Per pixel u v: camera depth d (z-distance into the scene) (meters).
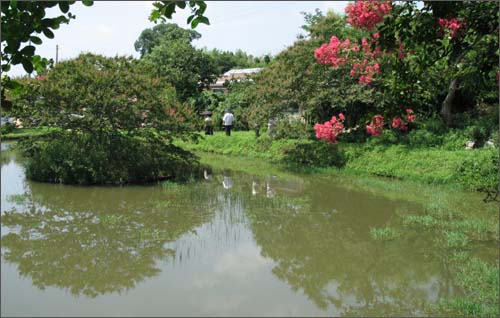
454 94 14.14
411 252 6.92
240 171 14.71
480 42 4.73
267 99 15.11
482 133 12.62
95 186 11.86
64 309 5.10
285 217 9.11
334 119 14.28
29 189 11.52
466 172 11.00
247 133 20.75
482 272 5.88
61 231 8.15
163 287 5.73
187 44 29.91
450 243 7.14
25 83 11.56
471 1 4.46
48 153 12.34
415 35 4.59
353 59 13.66
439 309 5.03
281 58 15.21
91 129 12.62
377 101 13.07
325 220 8.84
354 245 7.35
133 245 7.41
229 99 24.23
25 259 6.82
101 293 5.55
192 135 13.95
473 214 8.77
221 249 7.23
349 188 11.69
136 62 13.44
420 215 8.84
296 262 6.68
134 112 12.34
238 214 9.35
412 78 4.79
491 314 4.75
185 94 28.30
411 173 12.02
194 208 9.81
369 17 6.37
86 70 12.26
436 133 13.56
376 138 14.33
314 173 13.79
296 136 16.27
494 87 13.71
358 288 5.77
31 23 3.12
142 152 12.84
